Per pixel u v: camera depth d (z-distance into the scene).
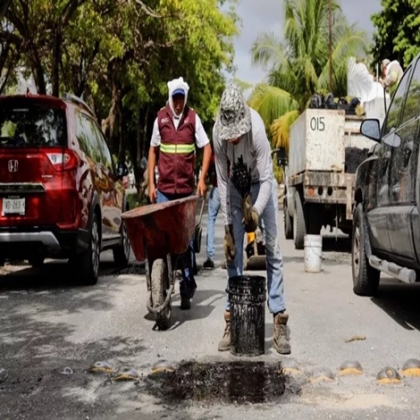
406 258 5.97
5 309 6.87
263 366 4.85
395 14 26.73
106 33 14.91
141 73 18.58
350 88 17.98
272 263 5.27
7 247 7.60
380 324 6.25
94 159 8.78
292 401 4.13
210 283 8.52
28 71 15.70
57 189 7.55
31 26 13.29
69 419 3.87
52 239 7.54
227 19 17.73
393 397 4.21
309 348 5.37
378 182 6.76
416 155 5.50
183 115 6.83
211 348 5.36
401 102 6.61
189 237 6.14
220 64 21.53
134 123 27.11
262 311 5.12
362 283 7.54
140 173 28.27
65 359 5.07
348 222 12.29
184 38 17.25
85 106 9.31
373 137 7.08
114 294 7.70
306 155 11.75
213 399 4.17
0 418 3.89
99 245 8.62
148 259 6.09
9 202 7.53
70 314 6.62
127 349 5.34
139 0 14.83
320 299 7.48
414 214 5.48
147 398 4.20
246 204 4.83
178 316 6.55
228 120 4.78
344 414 3.91
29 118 7.84
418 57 6.46
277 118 30.86
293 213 13.86
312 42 31.36
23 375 4.68
